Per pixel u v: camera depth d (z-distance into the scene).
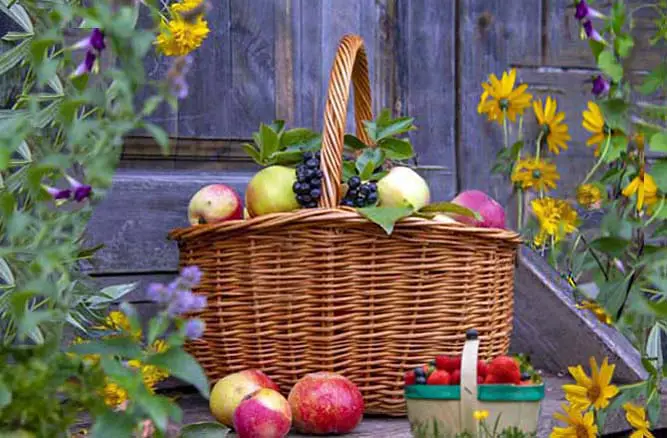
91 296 1.80
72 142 1.29
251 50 2.57
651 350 1.90
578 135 3.17
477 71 3.00
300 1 2.66
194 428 1.57
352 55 2.02
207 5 2.04
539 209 2.51
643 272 1.71
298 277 1.94
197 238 2.02
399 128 2.18
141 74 1.29
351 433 1.89
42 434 1.24
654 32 2.97
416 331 1.98
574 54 3.15
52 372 1.26
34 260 1.34
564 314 2.47
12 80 1.87
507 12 3.05
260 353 1.98
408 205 2.02
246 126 2.56
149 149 2.41
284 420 1.77
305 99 2.67
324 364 1.96
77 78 1.43
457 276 2.00
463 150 2.98
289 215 1.90
